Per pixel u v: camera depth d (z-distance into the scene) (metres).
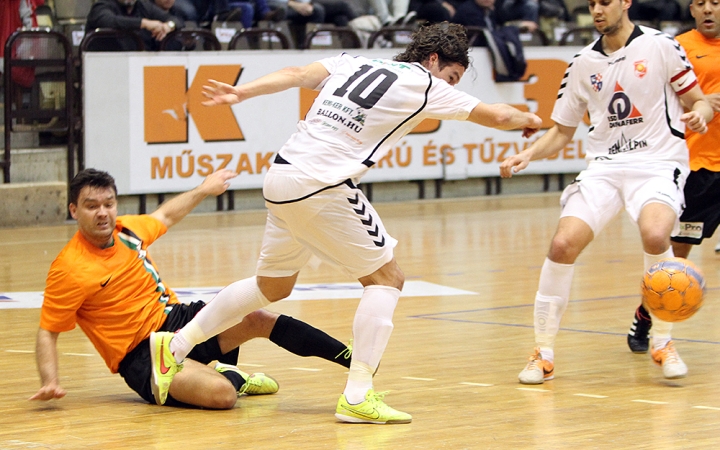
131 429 7.09
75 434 6.95
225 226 20.66
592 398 8.00
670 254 8.81
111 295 7.90
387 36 24.16
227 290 7.68
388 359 9.60
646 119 9.07
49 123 20.95
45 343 7.73
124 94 21.30
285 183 7.18
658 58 8.98
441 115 7.36
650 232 8.66
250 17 23.53
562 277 8.73
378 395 7.36
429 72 7.45
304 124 7.39
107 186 7.80
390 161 24.39
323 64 7.65
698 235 11.19
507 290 13.77
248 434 6.95
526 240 18.77
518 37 24.78
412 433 6.95
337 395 8.20
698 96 9.06
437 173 25.05
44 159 21.08
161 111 21.66
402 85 7.27
